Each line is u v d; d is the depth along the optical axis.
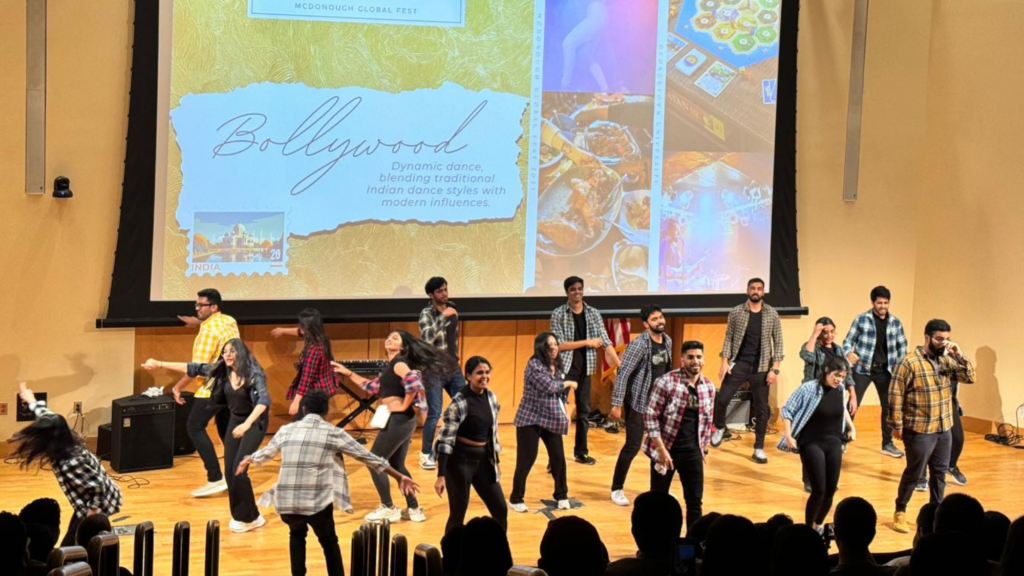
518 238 10.17
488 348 10.33
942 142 11.13
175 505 7.94
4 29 8.73
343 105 9.62
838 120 11.04
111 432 8.90
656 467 7.14
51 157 8.97
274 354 9.73
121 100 9.11
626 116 10.35
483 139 9.98
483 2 9.85
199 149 9.30
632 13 10.27
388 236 9.84
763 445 10.04
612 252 10.45
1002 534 4.63
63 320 9.12
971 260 10.96
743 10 10.57
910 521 8.12
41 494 8.12
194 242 9.36
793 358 11.16
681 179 10.58
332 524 6.16
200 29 9.20
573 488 8.60
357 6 9.56
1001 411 10.78
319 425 6.15
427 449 9.02
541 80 10.08
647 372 8.16
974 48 10.84
